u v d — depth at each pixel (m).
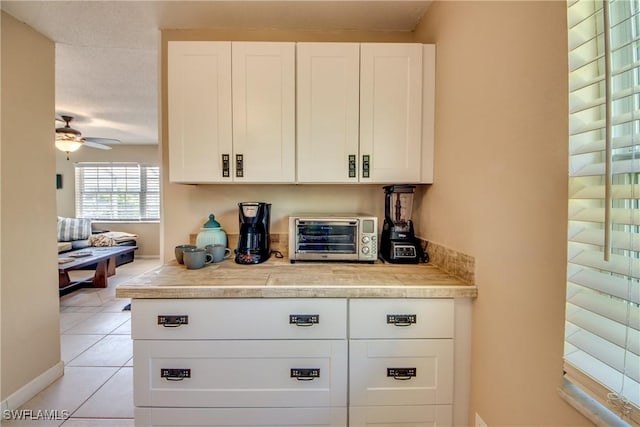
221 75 1.59
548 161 0.88
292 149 1.61
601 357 0.71
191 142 1.60
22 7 1.62
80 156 5.85
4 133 1.66
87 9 1.65
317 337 1.28
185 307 1.26
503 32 1.08
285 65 1.60
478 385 1.25
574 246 0.80
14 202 1.72
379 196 1.98
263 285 1.28
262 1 1.62
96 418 1.64
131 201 5.94
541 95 0.90
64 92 3.02
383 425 1.30
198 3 1.63
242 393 1.28
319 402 1.29
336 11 1.72
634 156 0.64
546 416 0.89
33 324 1.83
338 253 1.67
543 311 0.90
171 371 1.26
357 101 1.62
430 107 1.64
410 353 1.29
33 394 1.81
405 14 1.76
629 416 0.66
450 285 1.29
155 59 2.30
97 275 4.01
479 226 1.24
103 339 2.55
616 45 0.71
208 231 1.77
